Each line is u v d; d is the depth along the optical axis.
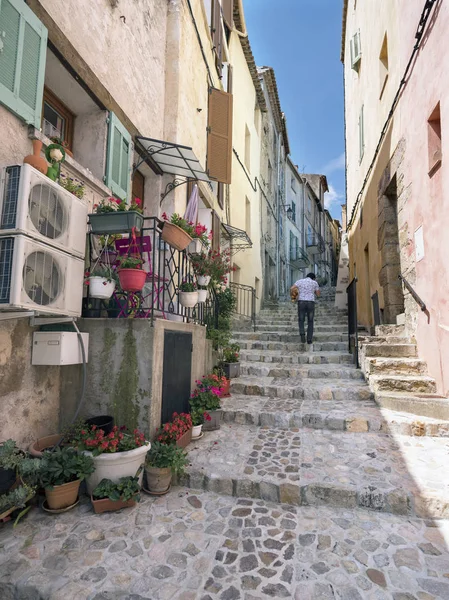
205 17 7.51
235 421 4.16
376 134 7.33
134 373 3.07
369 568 1.97
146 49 5.23
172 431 3.08
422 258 4.74
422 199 4.71
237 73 10.49
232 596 1.79
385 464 3.03
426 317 4.67
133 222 3.13
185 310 4.72
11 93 2.69
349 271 11.98
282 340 7.60
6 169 2.38
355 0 9.55
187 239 3.95
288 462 3.09
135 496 2.58
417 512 2.49
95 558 2.04
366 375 5.04
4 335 2.60
